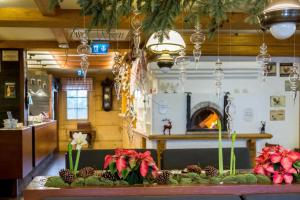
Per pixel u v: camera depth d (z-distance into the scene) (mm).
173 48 3551
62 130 11844
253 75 6043
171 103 5812
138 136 6969
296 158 2133
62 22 4441
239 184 2055
